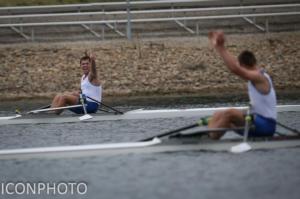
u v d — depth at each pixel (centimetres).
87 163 4419
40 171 4259
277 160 4212
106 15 12700
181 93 10025
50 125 6675
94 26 12750
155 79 10294
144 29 12438
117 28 12594
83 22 11744
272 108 4494
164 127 6325
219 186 3622
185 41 11288
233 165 4116
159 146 4659
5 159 4697
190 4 13238
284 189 3516
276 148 4581
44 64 10694
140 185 3719
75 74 10438
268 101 4462
